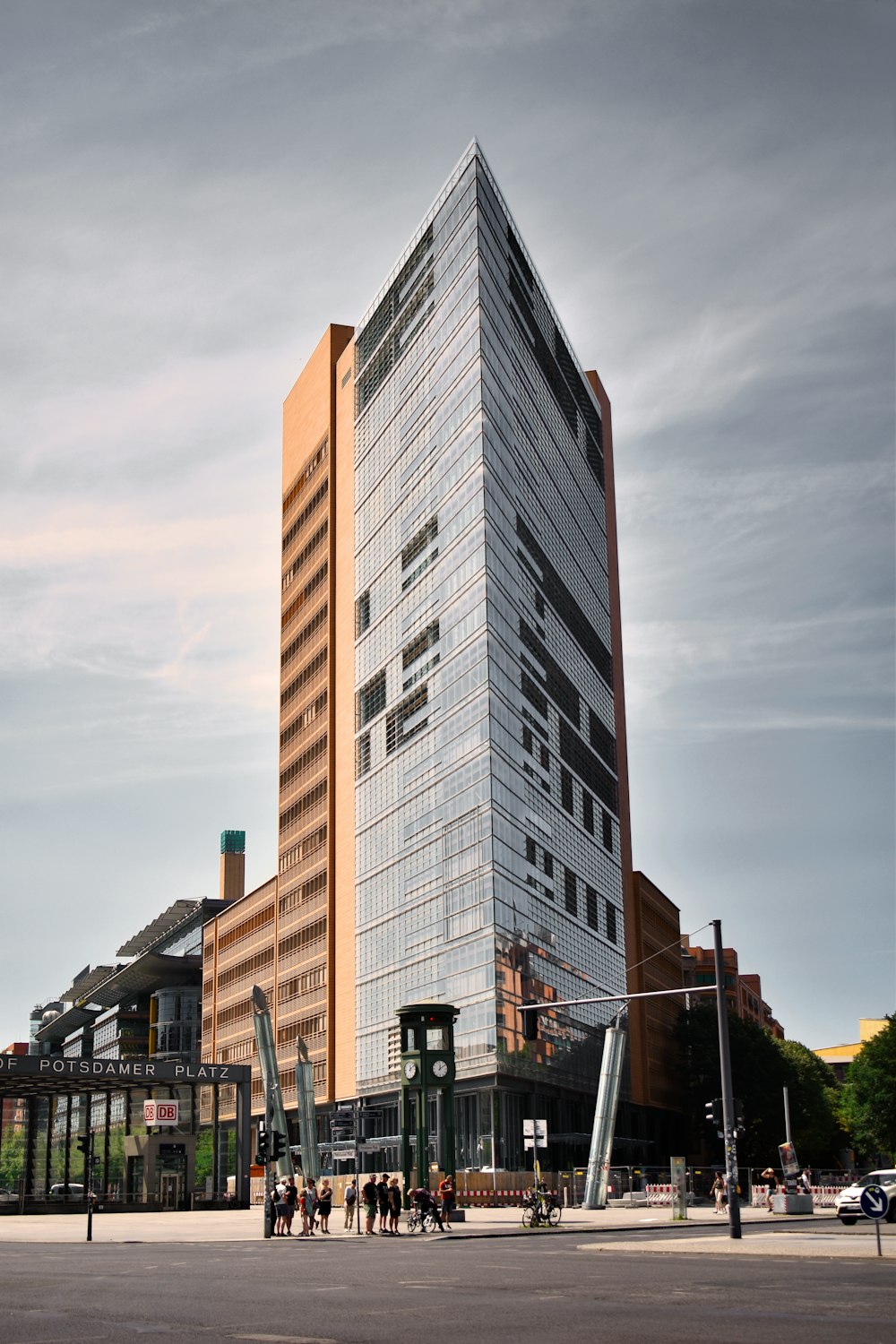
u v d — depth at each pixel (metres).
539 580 118.50
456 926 100.50
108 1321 19.50
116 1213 84.75
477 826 98.50
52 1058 82.44
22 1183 87.88
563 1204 79.69
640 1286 24.33
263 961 145.62
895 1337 15.86
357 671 127.38
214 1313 20.64
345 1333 17.28
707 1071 126.81
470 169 112.00
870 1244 37.22
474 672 101.25
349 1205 57.09
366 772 122.81
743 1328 17.05
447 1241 47.12
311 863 134.25
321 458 143.88
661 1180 92.31
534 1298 22.27
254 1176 137.38
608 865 133.25
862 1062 103.88
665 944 152.38
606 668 143.62
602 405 160.25
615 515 159.75
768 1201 75.00
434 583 111.00
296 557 148.88
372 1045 114.50
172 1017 187.12
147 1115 88.62
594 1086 116.06
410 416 120.25
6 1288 26.25
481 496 103.38
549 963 107.31
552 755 116.44
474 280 109.19
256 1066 143.75
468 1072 96.19
